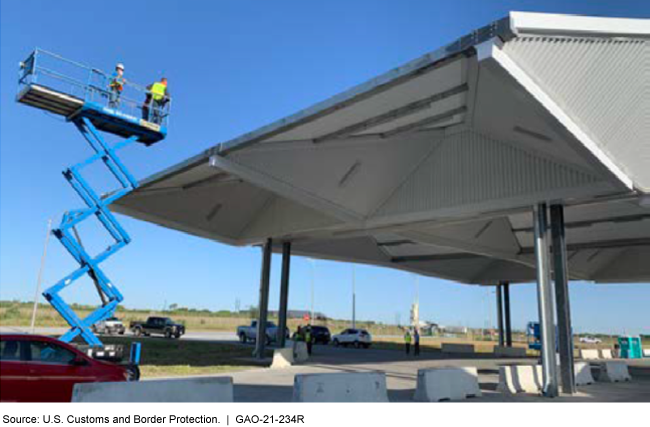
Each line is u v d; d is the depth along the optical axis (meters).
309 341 30.12
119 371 9.70
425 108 13.85
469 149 16.75
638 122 11.89
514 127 13.96
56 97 16.67
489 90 12.44
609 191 13.66
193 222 23.69
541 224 14.92
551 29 9.20
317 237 24.47
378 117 14.38
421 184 18.06
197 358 23.28
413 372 19.78
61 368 8.88
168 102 19.81
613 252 33.22
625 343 39.59
